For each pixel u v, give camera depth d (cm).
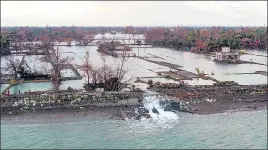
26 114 8544
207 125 8006
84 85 11575
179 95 10181
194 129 7719
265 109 9325
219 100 9962
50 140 6981
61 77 13138
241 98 10188
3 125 7794
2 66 16212
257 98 10219
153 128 7775
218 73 15038
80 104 9238
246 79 13538
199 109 9194
